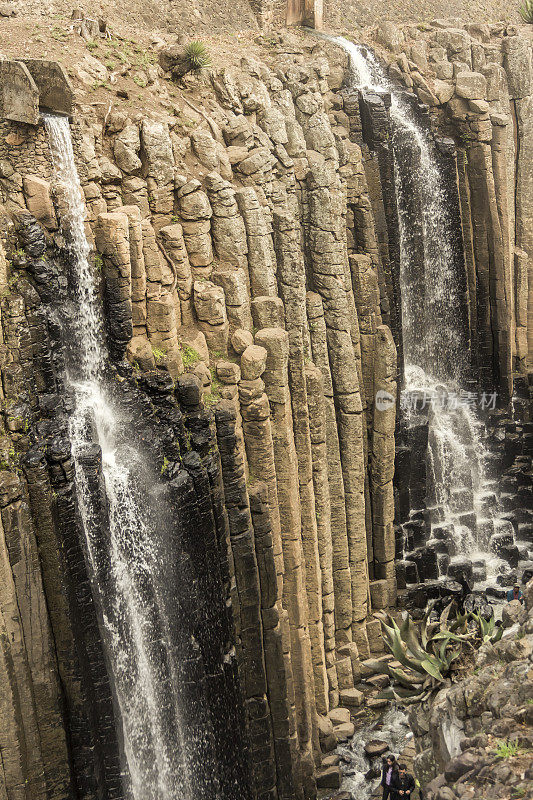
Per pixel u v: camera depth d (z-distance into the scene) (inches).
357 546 1273.4
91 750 842.2
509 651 522.9
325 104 1322.6
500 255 1582.2
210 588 989.2
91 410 908.0
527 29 1750.7
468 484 1493.6
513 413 1624.0
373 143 1344.7
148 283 1001.5
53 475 826.8
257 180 1159.0
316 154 1226.0
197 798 991.6
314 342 1217.4
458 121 1558.8
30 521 799.7
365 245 1306.6
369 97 1338.6
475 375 1606.8
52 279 877.8
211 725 997.2
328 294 1229.1
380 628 1291.8
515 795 414.6
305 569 1162.6
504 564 1469.0
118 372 959.6
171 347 1004.6
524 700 480.4
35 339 849.5
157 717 955.3
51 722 812.0
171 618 963.3
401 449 1353.3
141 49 1135.6
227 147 1155.3
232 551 1019.3
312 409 1170.6
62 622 823.7
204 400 1020.5
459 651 676.7
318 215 1215.6
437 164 1526.8
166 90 1136.2
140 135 1048.2
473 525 1482.5
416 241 1459.2
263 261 1122.7
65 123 951.0
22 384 830.5
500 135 1563.7
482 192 1562.5
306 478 1150.3
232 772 1021.2
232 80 1183.6
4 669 766.5
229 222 1092.5
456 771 456.8
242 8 1498.5
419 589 1344.7
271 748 1050.7
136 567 935.7
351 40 1523.1
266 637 1047.0
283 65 1283.2
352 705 1209.4
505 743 455.8
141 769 937.5
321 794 1077.8
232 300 1078.4
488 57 1612.9
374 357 1304.1
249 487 1045.2
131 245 971.9
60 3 1225.4
